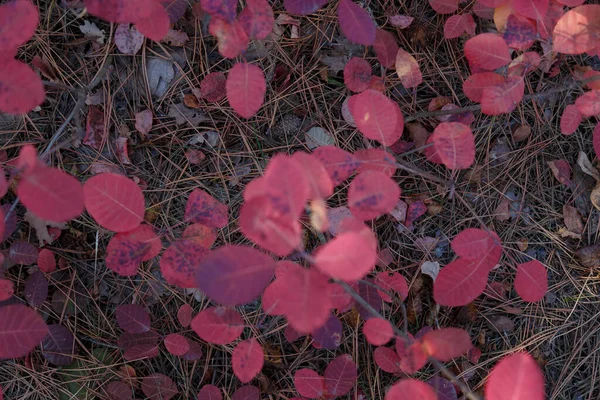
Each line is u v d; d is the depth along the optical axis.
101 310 1.34
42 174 1.12
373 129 1.21
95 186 1.18
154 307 1.35
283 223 1.09
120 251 1.20
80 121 1.34
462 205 1.38
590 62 1.39
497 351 1.37
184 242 1.20
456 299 1.21
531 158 1.39
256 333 1.35
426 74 1.38
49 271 1.33
